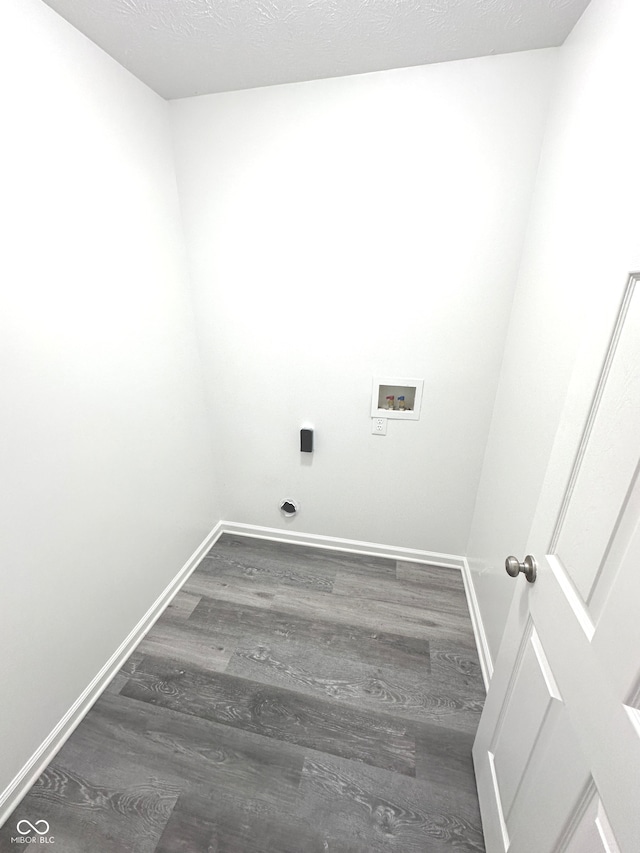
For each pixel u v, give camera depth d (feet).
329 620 5.80
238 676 4.95
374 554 7.27
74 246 3.85
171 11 3.38
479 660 5.17
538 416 3.80
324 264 5.38
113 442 4.65
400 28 3.60
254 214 5.32
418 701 4.64
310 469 6.86
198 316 6.16
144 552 5.47
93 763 4.03
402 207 4.87
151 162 4.85
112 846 3.43
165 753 4.11
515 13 3.40
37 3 3.21
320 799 3.74
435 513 6.66
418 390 5.81
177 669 5.04
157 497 5.66
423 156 4.58
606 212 2.68
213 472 7.33
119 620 5.04
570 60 3.60
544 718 2.38
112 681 4.88
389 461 6.44
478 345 5.36
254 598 6.23
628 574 1.68
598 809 1.75
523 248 4.71
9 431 3.35
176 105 5.00
